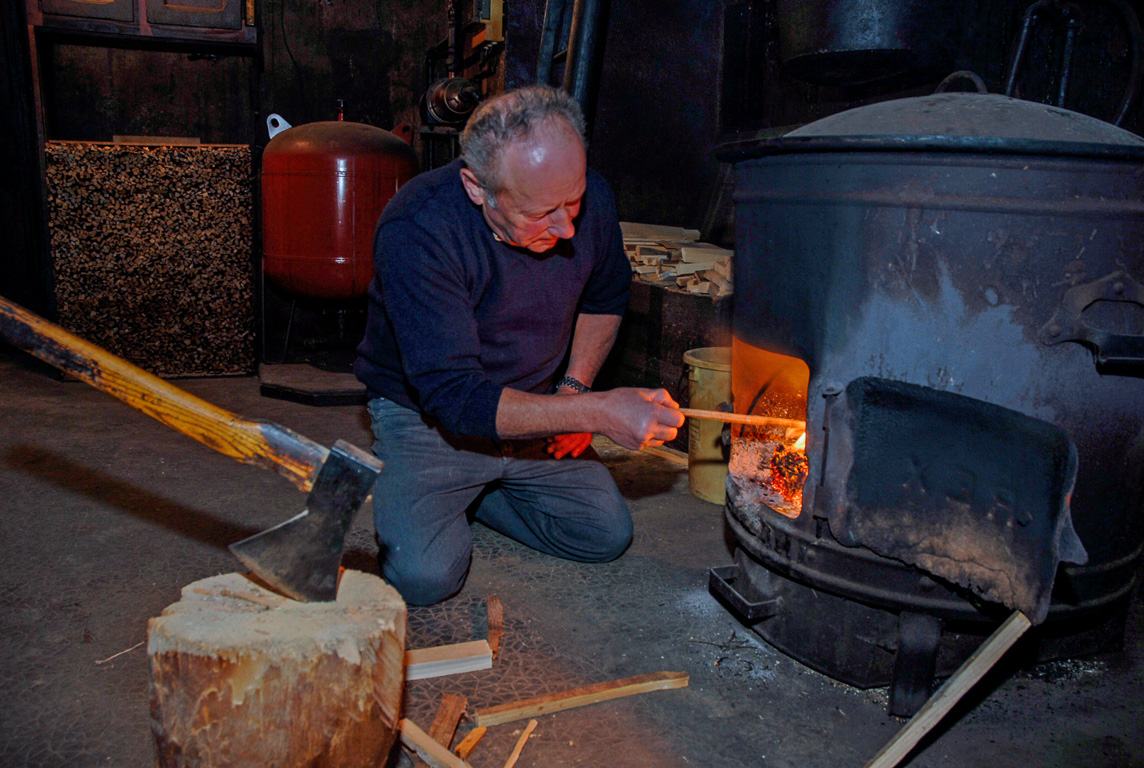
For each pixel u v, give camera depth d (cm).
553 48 371
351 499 114
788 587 168
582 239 180
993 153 130
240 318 425
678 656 174
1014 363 137
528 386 192
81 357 115
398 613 117
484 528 244
